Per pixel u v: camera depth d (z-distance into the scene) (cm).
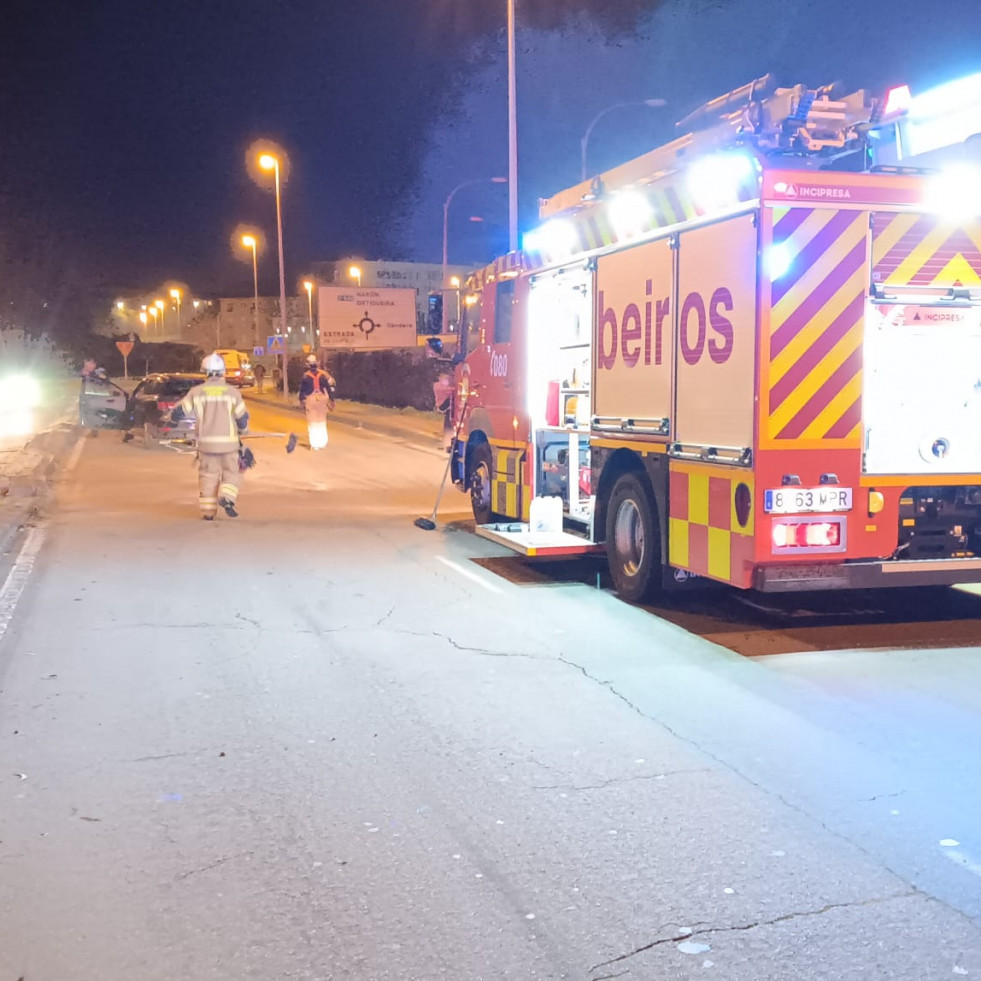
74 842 421
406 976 324
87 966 331
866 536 712
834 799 463
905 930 351
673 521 793
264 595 894
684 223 766
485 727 561
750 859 404
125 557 1073
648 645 733
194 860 405
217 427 1324
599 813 448
